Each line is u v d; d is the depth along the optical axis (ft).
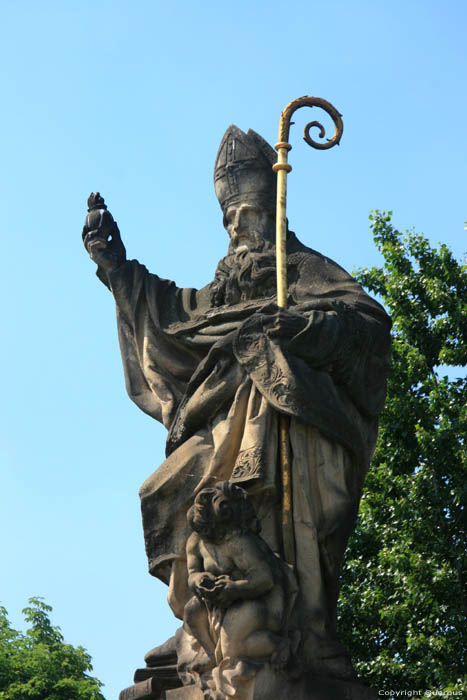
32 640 109.19
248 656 40.01
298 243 48.98
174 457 44.98
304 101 49.98
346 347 44.52
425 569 83.92
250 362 44.21
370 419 46.34
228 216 49.67
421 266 100.17
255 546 40.88
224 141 50.57
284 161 48.67
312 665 41.06
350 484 44.37
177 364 48.06
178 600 43.86
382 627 84.79
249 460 43.19
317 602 42.09
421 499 87.66
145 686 43.04
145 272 49.78
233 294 47.60
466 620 82.43
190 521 40.96
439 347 97.50
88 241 49.73
